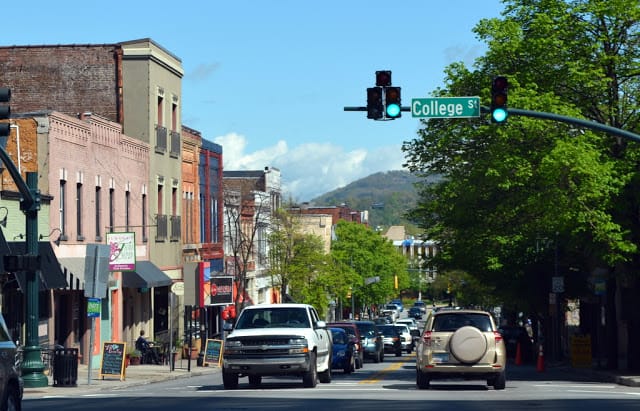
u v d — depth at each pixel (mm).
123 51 56688
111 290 49594
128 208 52938
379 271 138500
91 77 56812
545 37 41000
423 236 60125
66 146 43875
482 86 42844
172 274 60344
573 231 38625
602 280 43875
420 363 28844
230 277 65062
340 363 42344
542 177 38688
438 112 28203
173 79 61844
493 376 28828
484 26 42750
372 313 169500
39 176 41625
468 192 43312
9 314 37969
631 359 43188
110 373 37188
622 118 41250
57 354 32594
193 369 48562
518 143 40375
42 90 57062
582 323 66562
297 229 91812
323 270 91750
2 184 38250
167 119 60469
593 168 37812
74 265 43500
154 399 25109
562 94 41688
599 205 39094
